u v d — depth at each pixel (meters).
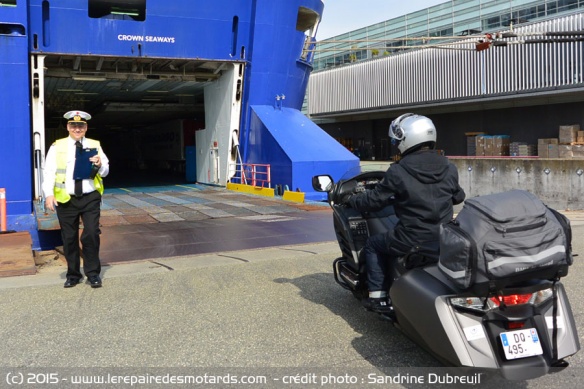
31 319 5.21
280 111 21.72
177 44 19.52
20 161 16.75
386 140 48.34
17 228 15.22
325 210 14.77
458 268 3.35
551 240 3.29
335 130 53.62
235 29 20.48
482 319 3.46
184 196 19.31
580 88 31.78
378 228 4.97
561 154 32.03
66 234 6.26
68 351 4.42
